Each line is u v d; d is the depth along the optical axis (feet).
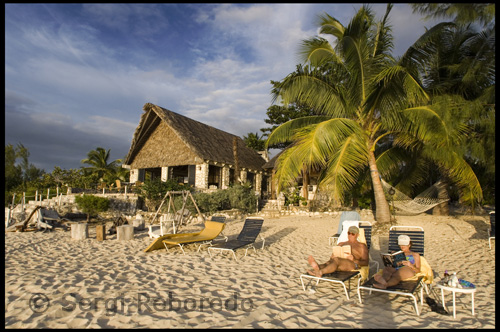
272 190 77.36
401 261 15.88
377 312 13.83
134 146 75.87
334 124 33.71
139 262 22.88
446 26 34.73
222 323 12.40
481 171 40.81
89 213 53.01
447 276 14.30
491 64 23.13
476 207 49.73
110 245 30.42
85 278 18.60
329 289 17.15
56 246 29.86
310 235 34.91
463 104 26.73
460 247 27.27
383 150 51.08
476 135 28.07
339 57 37.06
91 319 12.72
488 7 17.66
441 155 33.88
